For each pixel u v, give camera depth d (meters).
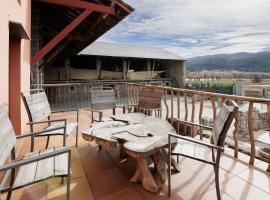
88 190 2.30
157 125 2.96
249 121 2.94
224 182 2.47
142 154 2.03
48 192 2.25
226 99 3.35
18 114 4.05
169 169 2.19
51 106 10.81
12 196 2.16
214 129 2.34
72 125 3.31
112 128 2.80
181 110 11.65
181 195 2.21
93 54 16.12
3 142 1.69
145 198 2.16
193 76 36.78
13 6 3.20
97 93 4.33
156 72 21.28
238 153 3.38
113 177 2.60
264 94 15.80
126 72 18.98
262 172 2.73
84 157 3.19
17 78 4.02
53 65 16.19
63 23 9.30
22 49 4.22
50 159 1.96
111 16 6.25
